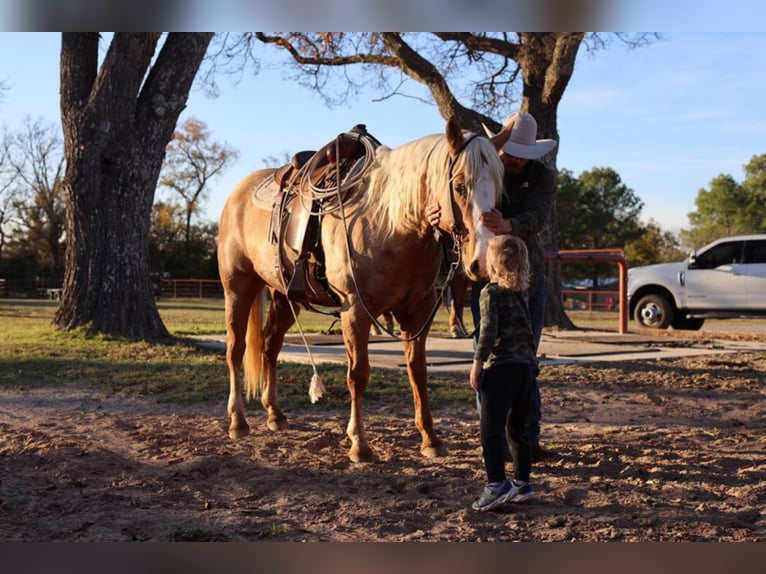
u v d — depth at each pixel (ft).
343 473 17.01
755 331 65.67
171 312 92.12
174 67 44.45
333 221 18.10
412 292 17.54
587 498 15.20
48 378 29.86
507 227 14.76
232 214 22.65
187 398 26.14
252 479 16.43
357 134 18.99
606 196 233.35
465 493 15.51
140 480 16.29
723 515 14.15
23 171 206.08
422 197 16.15
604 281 231.50
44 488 15.60
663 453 19.06
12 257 202.49
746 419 24.16
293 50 64.80
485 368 14.61
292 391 26.89
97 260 43.42
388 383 28.40
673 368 34.96
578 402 26.84
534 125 17.07
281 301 21.81
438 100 61.57
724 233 274.16
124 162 43.68
